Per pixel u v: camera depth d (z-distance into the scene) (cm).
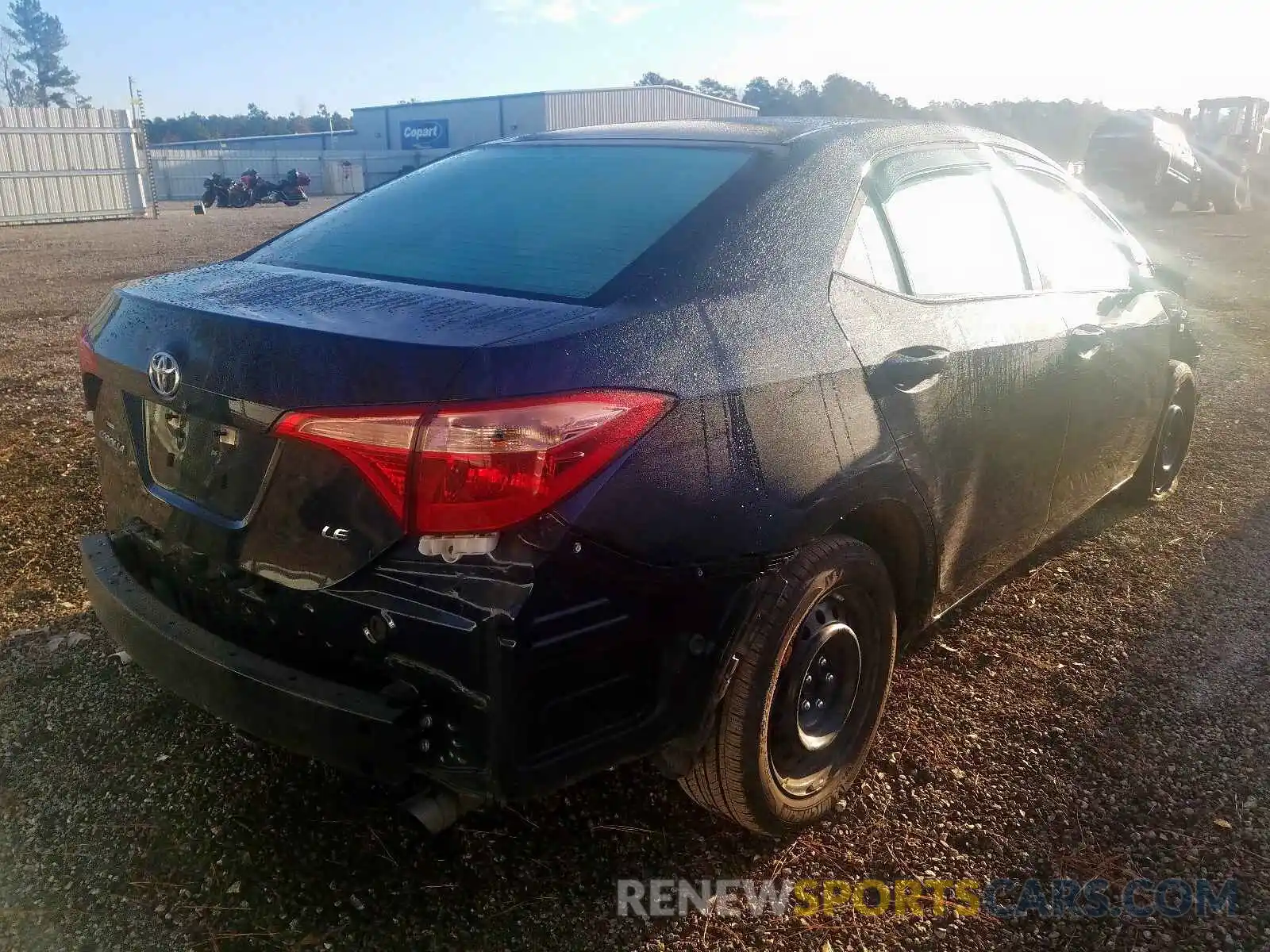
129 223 2447
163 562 245
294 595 212
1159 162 2231
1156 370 435
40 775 280
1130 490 486
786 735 250
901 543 290
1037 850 260
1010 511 337
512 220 273
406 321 211
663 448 211
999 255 339
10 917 232
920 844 262
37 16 8631
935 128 337
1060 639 366
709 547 219
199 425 229
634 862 255
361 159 4653
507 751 198
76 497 471
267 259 289
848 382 253
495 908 239
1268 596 400
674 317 226
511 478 192
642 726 217
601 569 203
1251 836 265
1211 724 314
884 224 291
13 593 383
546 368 199
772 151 281
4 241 1873
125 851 253
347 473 201
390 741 198
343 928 231
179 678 230
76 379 693
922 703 324
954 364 289
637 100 5231
